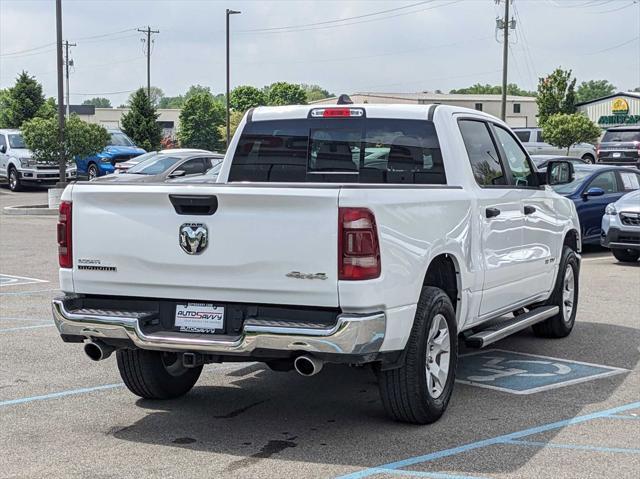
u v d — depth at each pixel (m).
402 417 6.08
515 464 5.38
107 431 6.09
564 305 9.09
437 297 6.09
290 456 5.54
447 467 5.32
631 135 33.66
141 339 5.71
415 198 5.84
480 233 6.87
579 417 6.36
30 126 26.62
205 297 5.74
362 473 5.23
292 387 7.30
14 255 16.67
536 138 46.31
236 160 7.76
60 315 5.95
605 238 14.95
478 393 7.02
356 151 7.34
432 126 7.04
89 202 5.97
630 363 8.09
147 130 54.88
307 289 5.41
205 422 6.30
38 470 5.32
